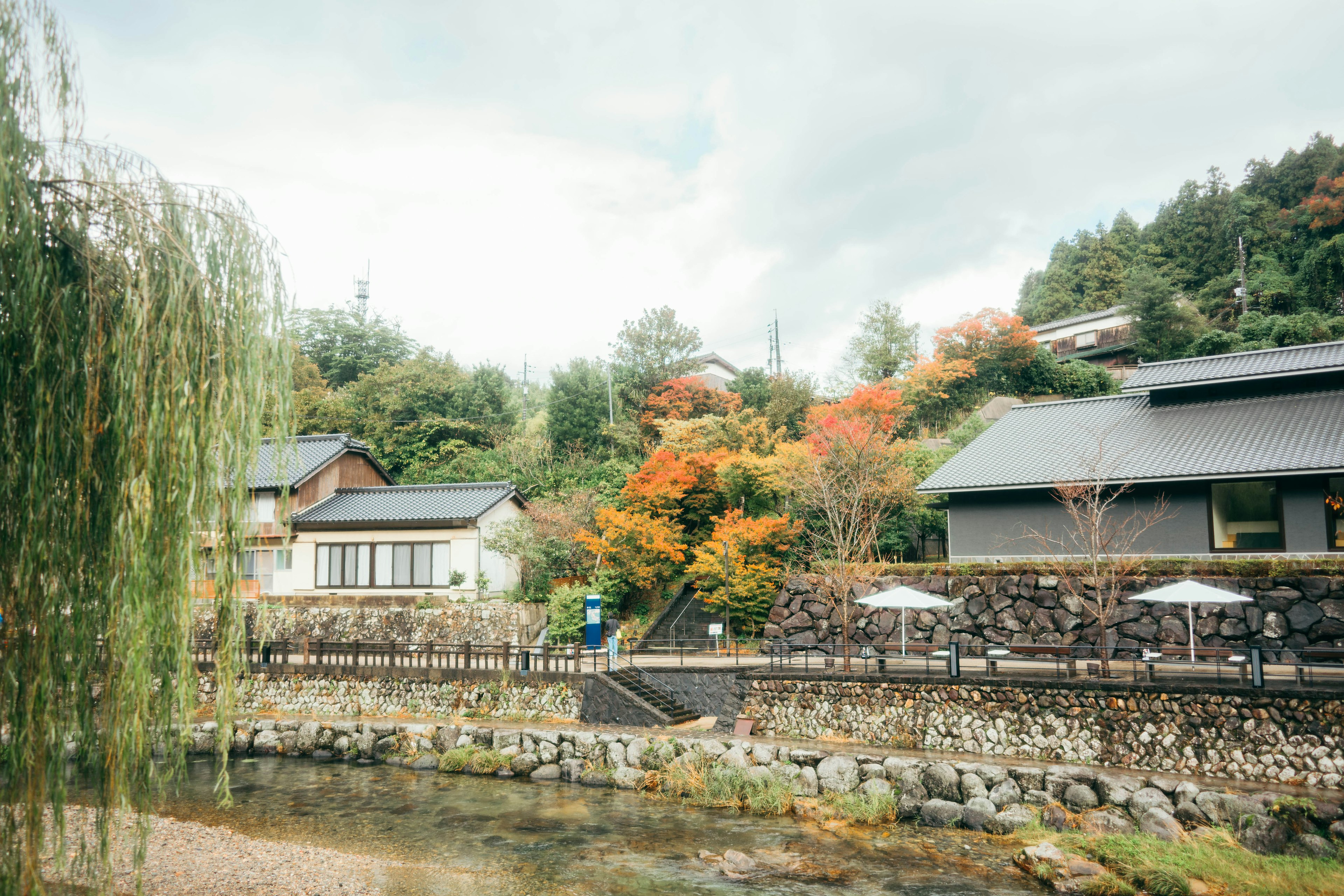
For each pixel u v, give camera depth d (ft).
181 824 42.32
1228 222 150.41
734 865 35.45
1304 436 59.11
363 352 168.96
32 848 21.52
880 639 64.08
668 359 124.06
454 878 34.37
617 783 48.80
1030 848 34.78
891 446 79.00
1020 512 66.85
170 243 23.34
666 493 82.89
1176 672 48.67
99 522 22.56
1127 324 141.28
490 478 109.29
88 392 21.54
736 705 55.57
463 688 63.72
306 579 83.66
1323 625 49.78
